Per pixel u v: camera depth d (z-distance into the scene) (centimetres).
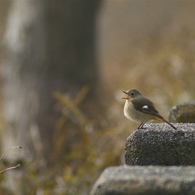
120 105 1278
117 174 382
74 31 1554
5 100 1589
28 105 1501
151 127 554
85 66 1578
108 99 1521
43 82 1515
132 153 526
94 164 1080
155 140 519
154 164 521
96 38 1653
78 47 1563
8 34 1602
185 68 1461
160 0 2770
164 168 398
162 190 362
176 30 1711
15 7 1614
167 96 1301
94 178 1038
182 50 1560
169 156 517
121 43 2461
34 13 1536
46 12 1523
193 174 379
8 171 1031
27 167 1061
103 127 1232
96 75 1616
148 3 2827
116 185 366
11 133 1519
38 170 1110
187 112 732
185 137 516
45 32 1526
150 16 2689
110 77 1827
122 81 1720
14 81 1552
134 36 2525
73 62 1548
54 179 1040
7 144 1516
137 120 739
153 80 1463
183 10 2120
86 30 1586
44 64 1521
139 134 525
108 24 2831
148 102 738
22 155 1141
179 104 744
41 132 1427
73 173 1103
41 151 1244
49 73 1521
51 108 1470
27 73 1532
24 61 1535
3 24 2189
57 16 1529
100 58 1827
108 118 1252
